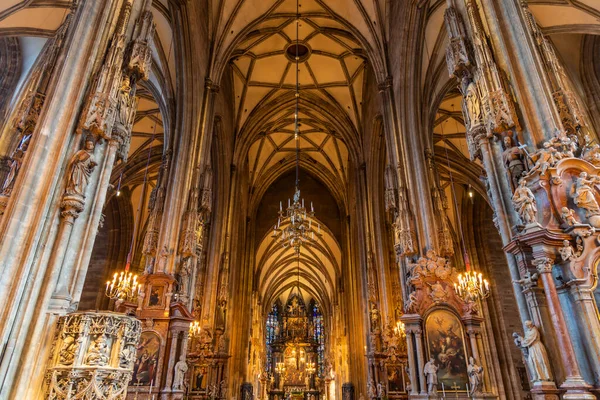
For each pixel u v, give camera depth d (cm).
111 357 611
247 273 2972
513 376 1952
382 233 2047
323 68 2348
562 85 775
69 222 648
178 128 1474
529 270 624
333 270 4006
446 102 1922
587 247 600
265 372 4603
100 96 717
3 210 608
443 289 1282
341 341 3300
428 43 1545
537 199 665
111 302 2223
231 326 2195
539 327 598
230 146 2338
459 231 2331
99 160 723
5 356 533
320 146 3011
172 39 1519
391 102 1661
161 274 1230
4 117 1262
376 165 2142
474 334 1223
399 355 1698
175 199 1359
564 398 525
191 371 1669
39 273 598
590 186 639
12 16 1161
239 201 2536
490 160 745
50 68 721
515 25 787
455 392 1159
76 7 776
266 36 2069
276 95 2491
